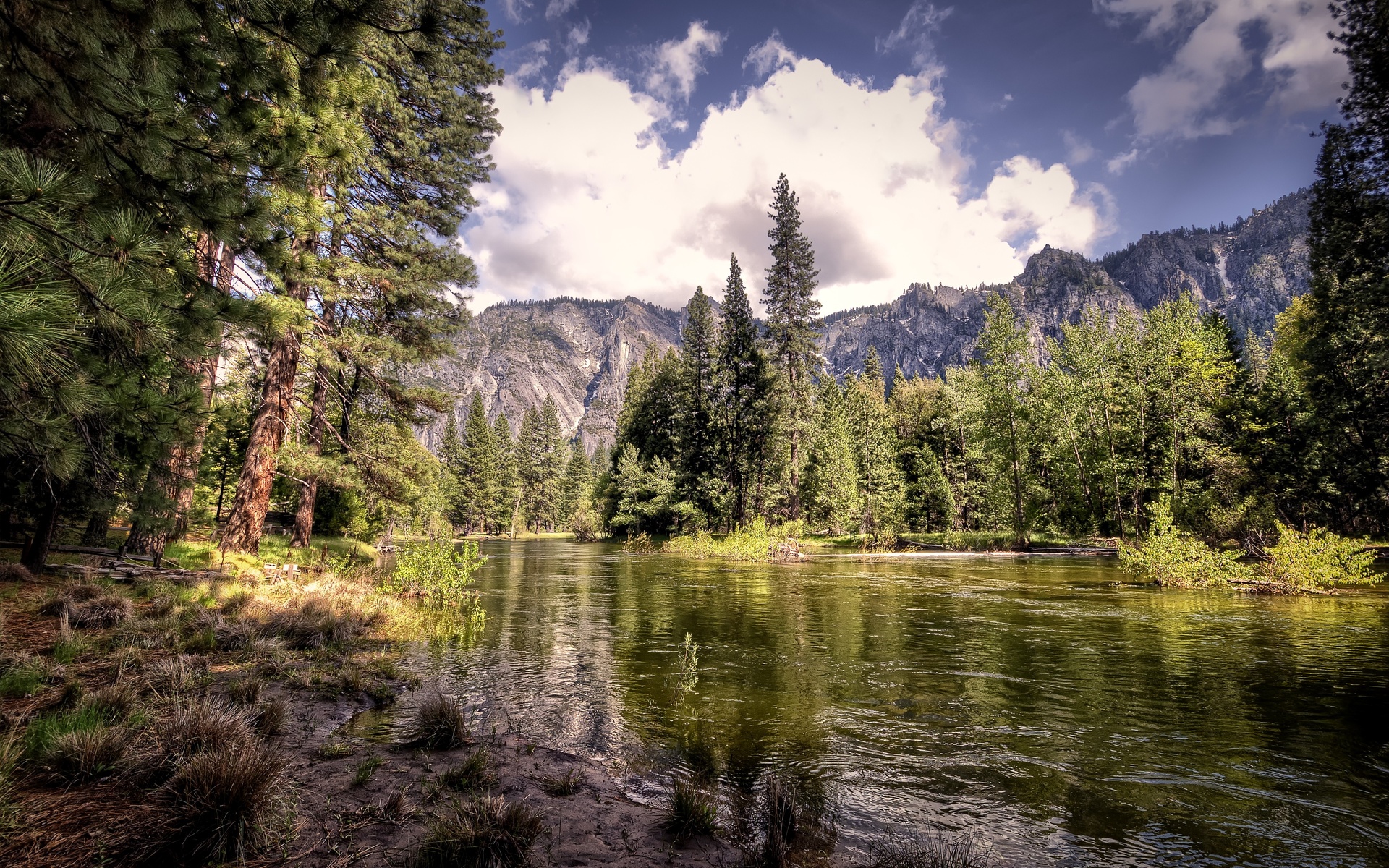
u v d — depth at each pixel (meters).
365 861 2.86
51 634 7.06
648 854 3.24
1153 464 34.75
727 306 41.69
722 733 5.49
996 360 36.94
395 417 20.42
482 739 5.14
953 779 4.48
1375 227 18.42
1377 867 3.22
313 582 12.77
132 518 8.88
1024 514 36.69
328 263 14.73
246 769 3.04
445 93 19.84
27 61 3.77
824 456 46.31
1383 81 17.66
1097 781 4.42
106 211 3.79
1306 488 26.62
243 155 4.41
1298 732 5.36
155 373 4.77
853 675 7.53
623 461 52.69
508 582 19.30
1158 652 8.59
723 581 19.42
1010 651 8.81
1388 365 21.09
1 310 2.72
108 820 2.92
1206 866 3.27
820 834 3.63
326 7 4.13
